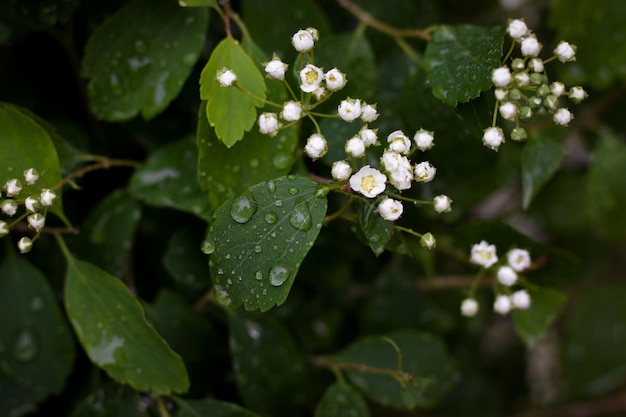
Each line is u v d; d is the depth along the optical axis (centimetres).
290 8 29
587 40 33
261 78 25
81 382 31
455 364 32
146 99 27
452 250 31
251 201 24
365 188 24
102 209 29
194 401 28
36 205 24
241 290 24
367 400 38
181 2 25
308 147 24
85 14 29
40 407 30
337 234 31
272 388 29
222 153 25
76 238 29
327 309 34
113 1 28
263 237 24
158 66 27
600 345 39
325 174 29
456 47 26
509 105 25
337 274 33
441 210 25
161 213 31
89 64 27
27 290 29
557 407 42
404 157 24
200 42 27
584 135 37
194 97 30
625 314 39
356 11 30
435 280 35
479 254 28
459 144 30
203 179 25
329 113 28
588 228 40
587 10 33
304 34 24
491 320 42
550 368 43
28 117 25
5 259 29
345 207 25
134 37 27
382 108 29
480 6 36
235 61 25
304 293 33
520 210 39
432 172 24
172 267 29
